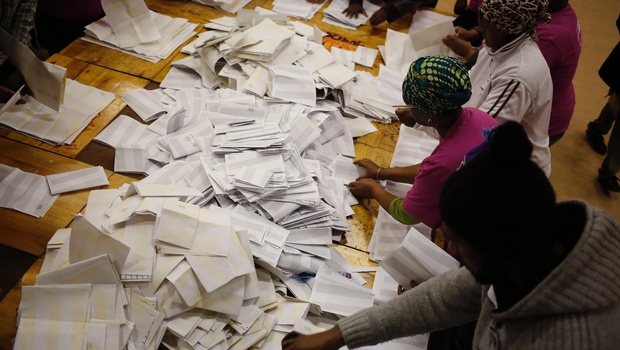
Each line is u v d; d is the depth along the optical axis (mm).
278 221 1699
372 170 1957
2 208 1678
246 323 1437
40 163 1826
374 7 2826
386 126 2227
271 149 1822
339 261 1715
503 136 728
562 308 752
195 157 1877
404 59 2529
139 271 1397
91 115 2016
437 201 1548
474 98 1975
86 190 1768
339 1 2816
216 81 2227
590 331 747
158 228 1446
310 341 1176
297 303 1548
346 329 1154
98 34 2336
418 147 2139
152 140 1955
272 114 2023
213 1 2641
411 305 1127
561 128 2164
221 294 1413
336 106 2234
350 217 1857
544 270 779
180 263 1427
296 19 2670
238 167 1768
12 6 1792
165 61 2312
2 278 1516
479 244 767
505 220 729
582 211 790
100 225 1551
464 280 1073
